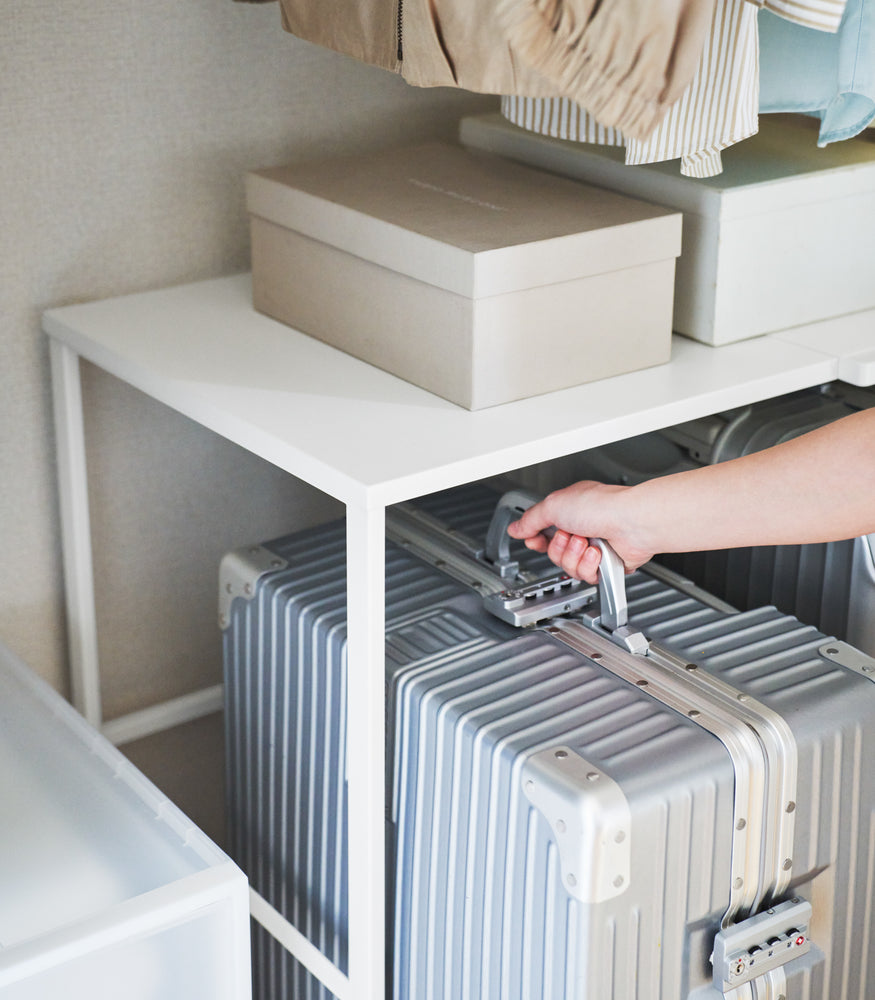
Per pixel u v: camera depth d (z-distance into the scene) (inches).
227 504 58.1
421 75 36.5
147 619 57.6
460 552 46.6
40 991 33.3
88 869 38.5
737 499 37.2
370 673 37.7
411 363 42.3
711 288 45.1
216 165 52.7
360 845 39.8
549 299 40.5
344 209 42.8
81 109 48.7
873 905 42.0
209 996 36.9
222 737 62.2
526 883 36.9
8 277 49.2
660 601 44.8
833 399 51.7
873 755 39.6
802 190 45.4
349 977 43.2
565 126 43.6
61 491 52.1
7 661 48.2
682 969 38.3
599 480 54.3
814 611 48.3
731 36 37.6
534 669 40.4
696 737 37.0
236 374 43.3
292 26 42.0
